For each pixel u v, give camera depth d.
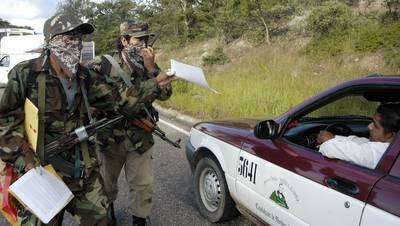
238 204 3.80
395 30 12.64
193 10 25.45
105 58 3.31
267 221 3.29
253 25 19.47
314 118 3.49
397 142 2.41
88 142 2.83
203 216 4.39
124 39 3.49
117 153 3.60
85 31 2.60
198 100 10.73
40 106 2.53
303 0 18.78
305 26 16.33
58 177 2.62
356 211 2.39
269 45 17.27
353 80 2.85
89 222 2.81
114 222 4.06
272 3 18.53
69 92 2.62
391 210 2.20
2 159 2.52
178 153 6.70
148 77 3.46
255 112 8.96
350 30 14.36
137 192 3.75
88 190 2.81
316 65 13.80
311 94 10.02
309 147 3.24
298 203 2.87
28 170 2.51
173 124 9.09
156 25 27.38
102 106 2.90
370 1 15.73
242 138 3.72
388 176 2.35
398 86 2.52
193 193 5.07
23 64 2.54
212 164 4.14
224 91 11.18
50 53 2.56
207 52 21.14
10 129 2.52
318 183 2.71
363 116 3.30
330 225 2.57
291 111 3.30
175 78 3.06
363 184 2.41
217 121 4.45
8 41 19.48
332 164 2.68
